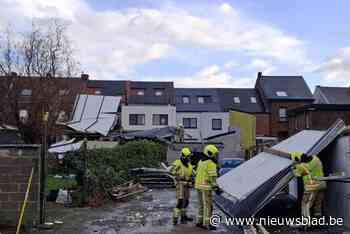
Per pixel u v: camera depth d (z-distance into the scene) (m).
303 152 10.45
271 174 10.58
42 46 26.67
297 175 10.12
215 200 13.64
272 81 54.62
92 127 32.41
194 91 53.62
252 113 51.56
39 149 10.28
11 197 10.12
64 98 26.41
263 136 51.00
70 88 27.31
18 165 10.17
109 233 9.57
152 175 20.53
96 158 19.17
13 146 10.18
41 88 24.25
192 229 10.02
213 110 50.34
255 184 10.64
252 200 10.45
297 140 13.14
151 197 16.36
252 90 55.41
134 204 14.33
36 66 25.91
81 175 14.51
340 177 9.50
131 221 11.06
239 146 39.25
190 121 49.56
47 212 12.33
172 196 16.70
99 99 37.22
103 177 15.33
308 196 9.90
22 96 24.16
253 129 47.69
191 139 43.56
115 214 12.17
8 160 10.15
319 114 34.16
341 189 10.27
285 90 53.28
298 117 38.28
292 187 13.89
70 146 24.66
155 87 51.03
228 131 43.31
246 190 10.52
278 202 12.62
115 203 14.52
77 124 32.41
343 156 10.21
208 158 10.27
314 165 9.98
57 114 25.22
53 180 18.53
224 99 53.28
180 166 10.98
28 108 23.98
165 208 13.41
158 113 47.75
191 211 12.84
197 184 10.30
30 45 26.50
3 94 23.70
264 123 51.56
